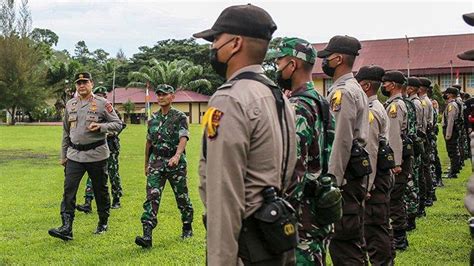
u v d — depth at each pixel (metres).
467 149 12.83
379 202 4.72
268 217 2.21
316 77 34.94
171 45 62.84
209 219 2.21
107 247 6.05
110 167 8.35
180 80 54.38
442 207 8.19
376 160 4.70
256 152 2.25
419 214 7.50
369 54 45.44
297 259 2.88
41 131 32.59
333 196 2.91
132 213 7.98
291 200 2.62
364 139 4.08
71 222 6.27
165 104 6.15
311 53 3.19
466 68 41.28
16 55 46.22
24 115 51.66
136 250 5.91
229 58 2.40
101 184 6.53
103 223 6.71
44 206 8.60
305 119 2.93
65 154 6.38
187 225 6.47
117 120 6.38
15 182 11.44
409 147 5.98
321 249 2.99
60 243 6.23
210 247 2.20
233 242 2.19
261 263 2.26
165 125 6.14
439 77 42.59
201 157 2.39
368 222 4.72
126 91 56.09
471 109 2.75
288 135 2.41
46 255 5.74
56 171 13.39
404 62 43.81
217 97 2.29
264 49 2.41
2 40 46.31
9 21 47.22
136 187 10.68
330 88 4.18
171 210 8.17
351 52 4.15
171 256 5.68
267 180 2.27
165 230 6.84
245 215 2.26
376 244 4.71
